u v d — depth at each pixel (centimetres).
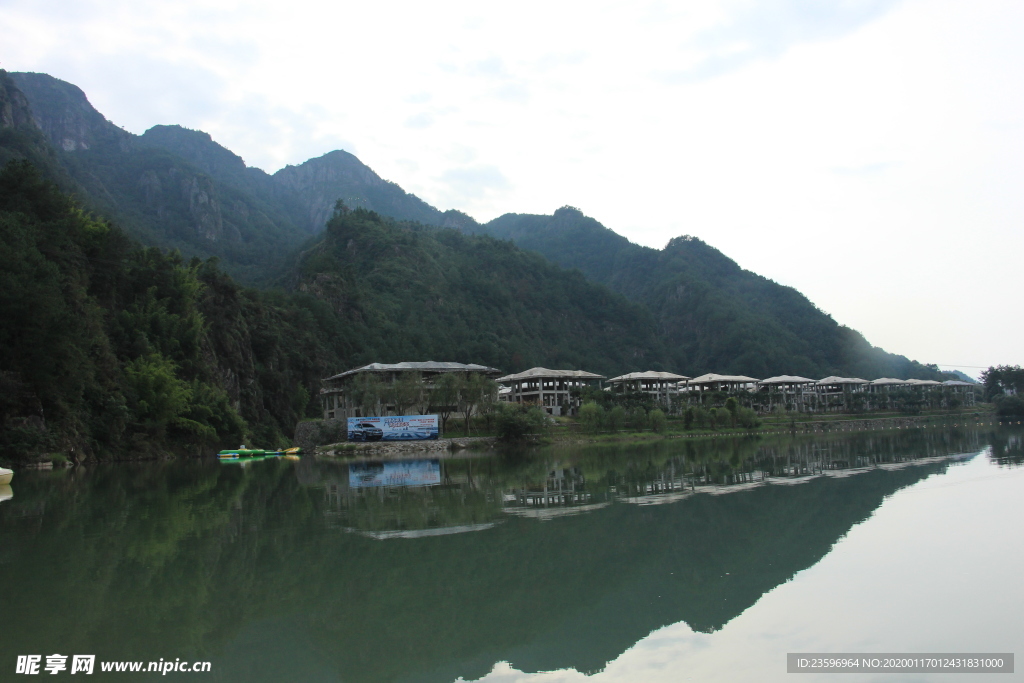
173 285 10831
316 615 1816
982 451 6725
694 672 1432
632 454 7594
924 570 2166
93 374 7762
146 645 1584
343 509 3494
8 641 1600
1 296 6022
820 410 18912
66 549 2530
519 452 8719
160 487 4744
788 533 2755
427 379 11562
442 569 2253
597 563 2323
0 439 6078
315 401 14850
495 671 1466
